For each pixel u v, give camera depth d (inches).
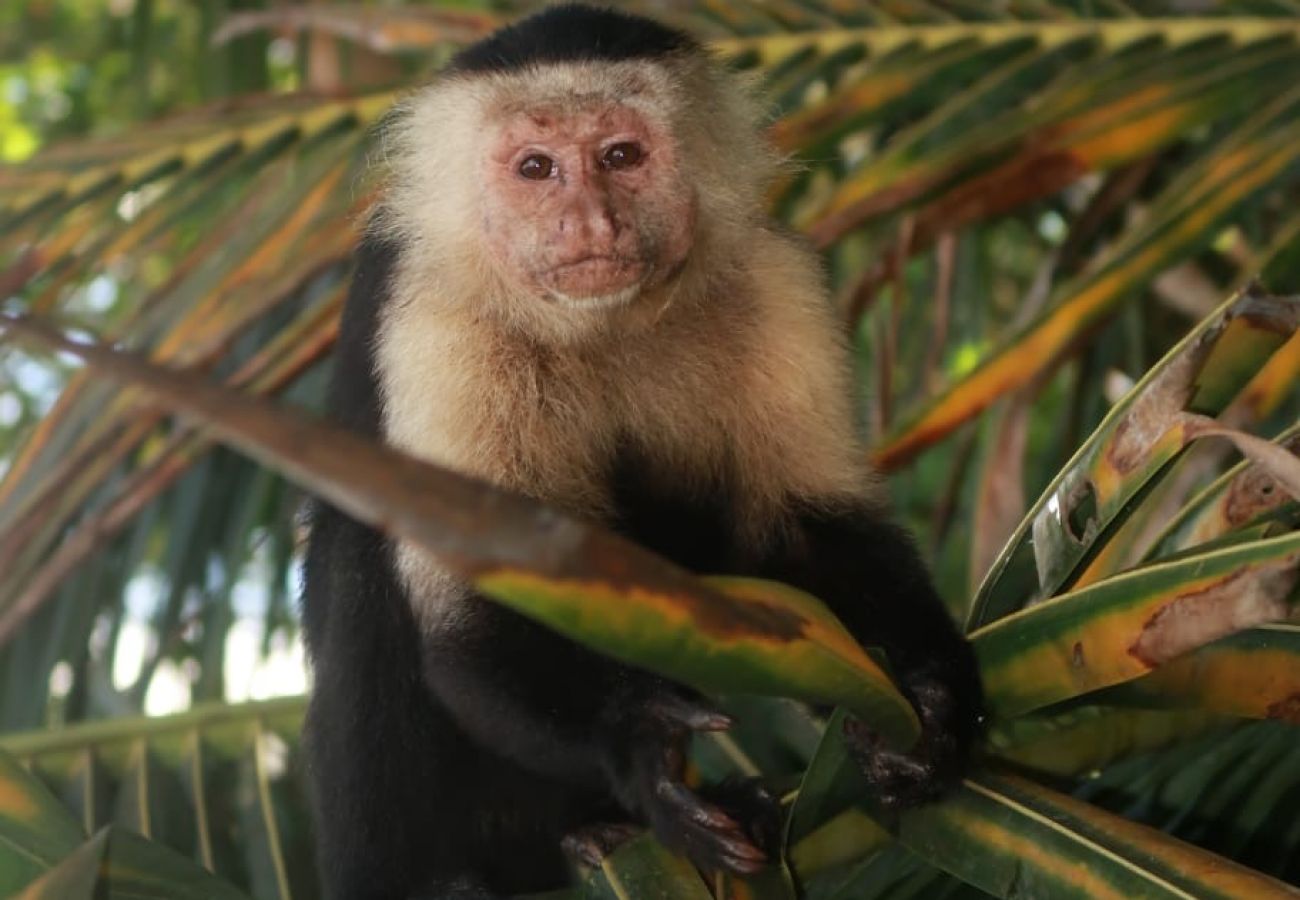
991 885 170.2
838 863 196.7
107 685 317.1
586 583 129.4
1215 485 191.0
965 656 193.9
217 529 322.7
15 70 697.6
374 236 288.4
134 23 448.5
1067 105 282.8
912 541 253.3
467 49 295.6
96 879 152.1
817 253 280.5
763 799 202.8
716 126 285.3
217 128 319.3
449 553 113.8
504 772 265.9
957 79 304.7
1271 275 245.0
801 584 263.9
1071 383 320.5
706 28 318.3
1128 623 171.2
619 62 280.2
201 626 321.1
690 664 141.2
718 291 274.1
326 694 264.2
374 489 108.5
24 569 295.1
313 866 268.5
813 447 263.1
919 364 383.9
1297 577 161.0
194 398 108.3
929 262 380.8
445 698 235.1
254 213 319.6
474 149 278.2
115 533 303.0
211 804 249.6
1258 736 197.2
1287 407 278.1
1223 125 306.2
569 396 269.9
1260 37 293.1
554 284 265.1
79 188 312.7
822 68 313.3
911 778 180.5
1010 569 204.8
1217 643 181.9
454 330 268.2
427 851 271.9
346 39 469.1
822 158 315.6
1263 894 146.3
